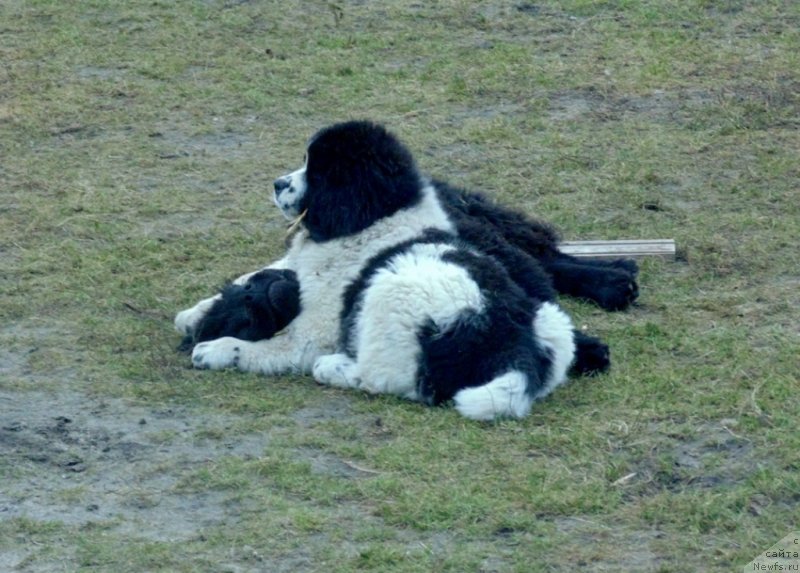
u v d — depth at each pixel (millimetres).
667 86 19203
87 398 11125
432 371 10820
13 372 11625
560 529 9156
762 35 20984
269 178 16422
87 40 20891
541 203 15688
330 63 20094
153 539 9047
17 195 15805
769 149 17094
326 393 11242
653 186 16188
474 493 9539
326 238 11766
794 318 12680
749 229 14914
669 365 11727
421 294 10836
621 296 12922
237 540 9016
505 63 20062
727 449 10211
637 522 9227
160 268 13984
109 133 17750
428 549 8875
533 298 11469
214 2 22500
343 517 9305
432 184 13195
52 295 13250
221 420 10742
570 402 11008
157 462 10070
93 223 15031
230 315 12000
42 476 9875
